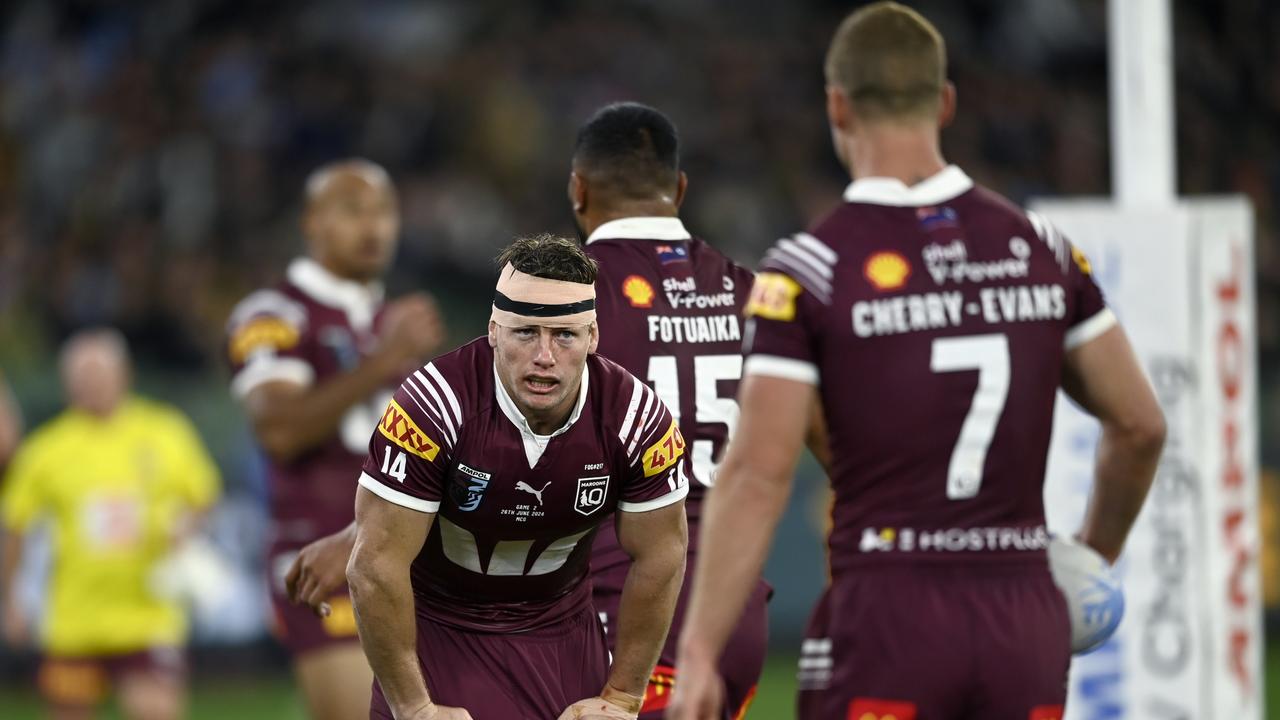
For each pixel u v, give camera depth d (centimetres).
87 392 3247
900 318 1195
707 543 1188
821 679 1210
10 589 3281
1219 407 1922
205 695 3853
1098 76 6394
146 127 5712
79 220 5397
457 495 1338
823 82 6425
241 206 5531
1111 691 1925
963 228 1226
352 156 5759
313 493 2266
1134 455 1277
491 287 5500
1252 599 1922
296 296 2358
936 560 1188
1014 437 1204
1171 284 1928
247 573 4038
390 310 2419
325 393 2214
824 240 1215
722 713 1544
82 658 3186
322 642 2189
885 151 1247
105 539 3189
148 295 5084
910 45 1247
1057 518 1931
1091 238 1936
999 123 6078
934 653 1175
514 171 5866
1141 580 1925
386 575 1320
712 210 5712
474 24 6266
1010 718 1189
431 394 1318
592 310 1315
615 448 1351
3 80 6003
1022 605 1198
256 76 5847
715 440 1564
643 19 6506
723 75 6316
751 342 1211
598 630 1510
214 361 4997
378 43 6125
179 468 3288
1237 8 5906
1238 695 1911
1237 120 5831
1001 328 1207
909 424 1191
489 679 1434
